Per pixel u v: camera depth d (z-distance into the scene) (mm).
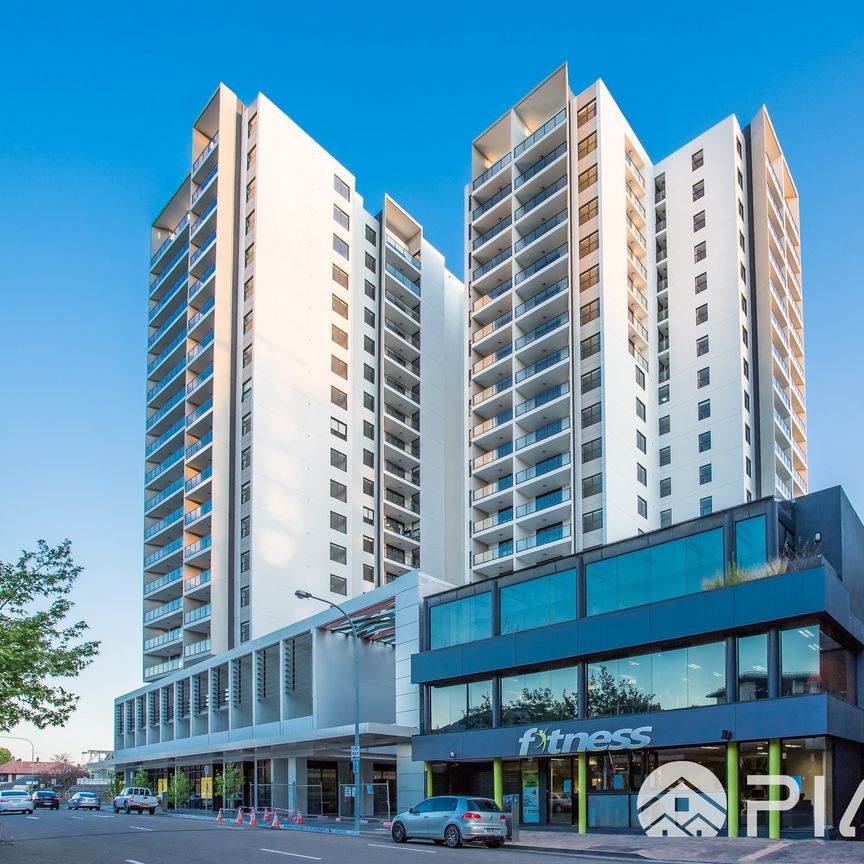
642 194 65812
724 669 27375
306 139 75125
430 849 22891
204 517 65125
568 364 58125
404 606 41438
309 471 67812
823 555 28219
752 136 65812
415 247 86312
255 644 54531
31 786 80250
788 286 72250
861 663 28141
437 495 80750
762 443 58750
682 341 62188
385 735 38812
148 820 39312
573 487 55875
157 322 80750
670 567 30094
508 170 66875
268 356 66938
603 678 31250
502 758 34312
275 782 49125
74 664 26375
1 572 26344
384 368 77625
